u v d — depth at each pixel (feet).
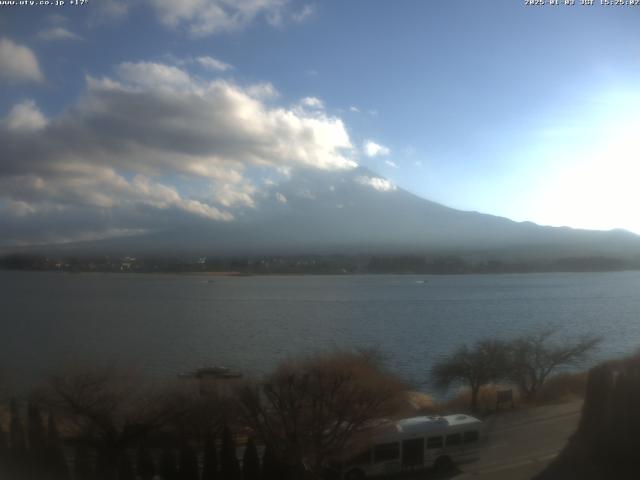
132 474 58.44
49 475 54.85
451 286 509.76
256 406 67.56
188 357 155.02
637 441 57.98
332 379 69.92
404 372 121.08
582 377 96.78
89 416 71.77
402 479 62.44
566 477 54.75
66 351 169.68
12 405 57.26
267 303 358.02
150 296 423.23
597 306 293.84
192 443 70.08
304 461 62.69
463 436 66.08
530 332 175.32
